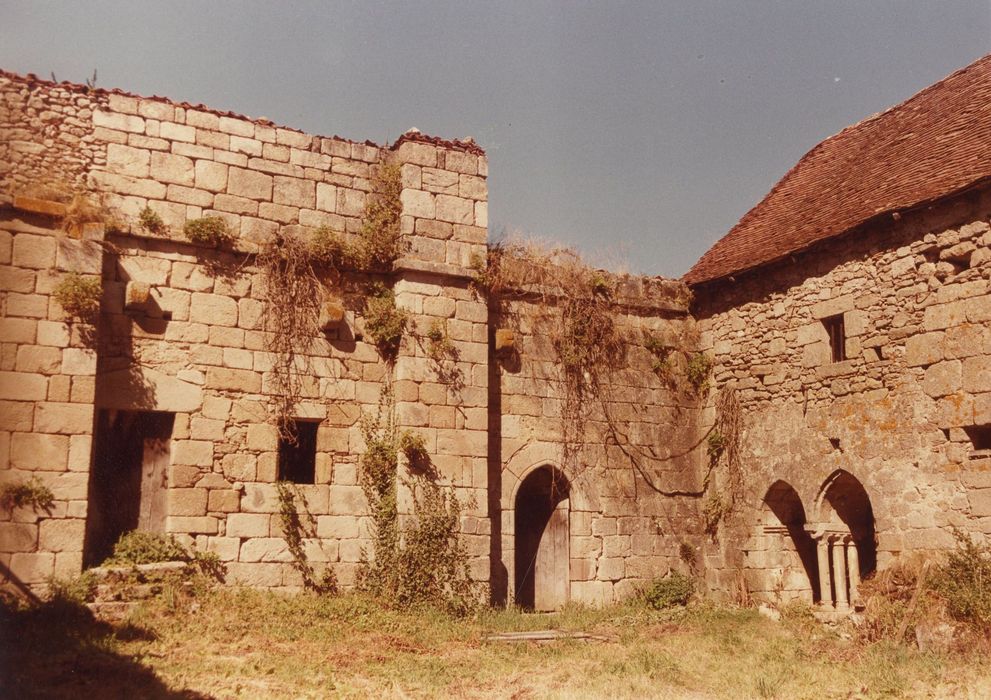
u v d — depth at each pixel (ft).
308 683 32.65
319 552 46.06
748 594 54.75
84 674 30.53
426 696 32.73
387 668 35.91
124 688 29.50
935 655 38.06
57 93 43.91
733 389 58.03
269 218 47.62
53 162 43.19
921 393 45.06
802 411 52.39
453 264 50.93
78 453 40.27
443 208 51.24
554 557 55.52
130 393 43.16
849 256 50.39
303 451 47.67
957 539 41.96
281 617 41.14
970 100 50.67
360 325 49.14
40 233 41.19
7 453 39.11
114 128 44.73
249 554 44.52
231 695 30.27
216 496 44.24
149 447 44.06
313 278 48.11
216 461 44.55
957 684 33.12
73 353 40.83
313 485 46.55
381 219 50.01
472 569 48.19
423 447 48.06
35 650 32.17
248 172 47.44
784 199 62.75
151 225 44.37
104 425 43.37
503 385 53.98
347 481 47.37
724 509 57.31
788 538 54.80
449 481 48.60
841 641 43.65
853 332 49.42
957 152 46.88
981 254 42.83
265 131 48.19
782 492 54.70
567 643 43.01
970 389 42.57
